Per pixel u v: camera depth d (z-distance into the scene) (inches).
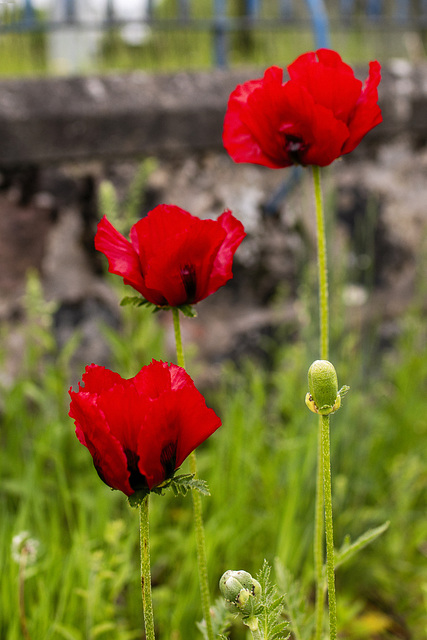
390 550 83.0
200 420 47.3
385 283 118.6
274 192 108.7
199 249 50.3
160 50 117.3
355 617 77.5
